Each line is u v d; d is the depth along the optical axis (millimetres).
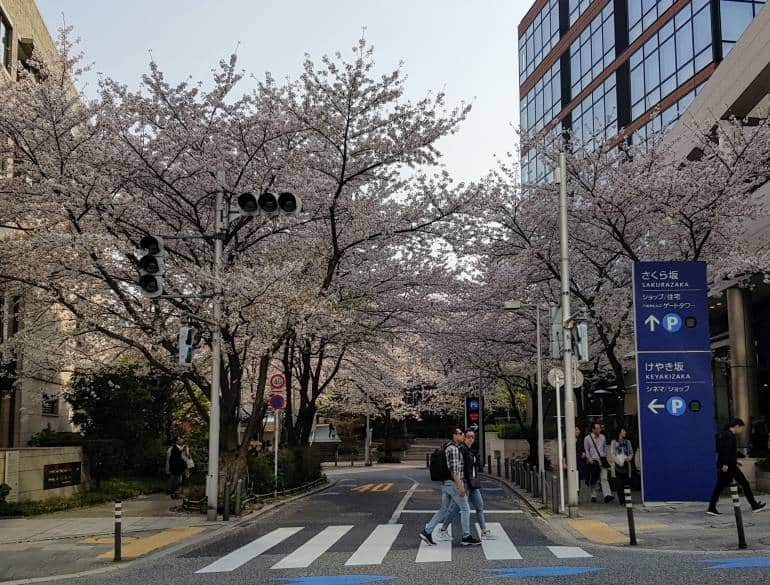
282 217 18672
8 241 17188
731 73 24922
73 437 24406
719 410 34625
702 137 21844
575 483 15938
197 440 30328
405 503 20281
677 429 16578
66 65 17359
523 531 13984
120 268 18453
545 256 22109
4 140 17281
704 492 16391
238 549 12281
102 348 21141
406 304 23078
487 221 21188
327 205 18703
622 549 11461
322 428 58688
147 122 17469
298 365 32219
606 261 22703
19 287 18344
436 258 22453
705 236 20344
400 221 19750
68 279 17391
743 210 20109
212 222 18766
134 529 14852
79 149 17109
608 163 21266
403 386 44312
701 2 34969
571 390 16328
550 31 52969
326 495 23828
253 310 16625
